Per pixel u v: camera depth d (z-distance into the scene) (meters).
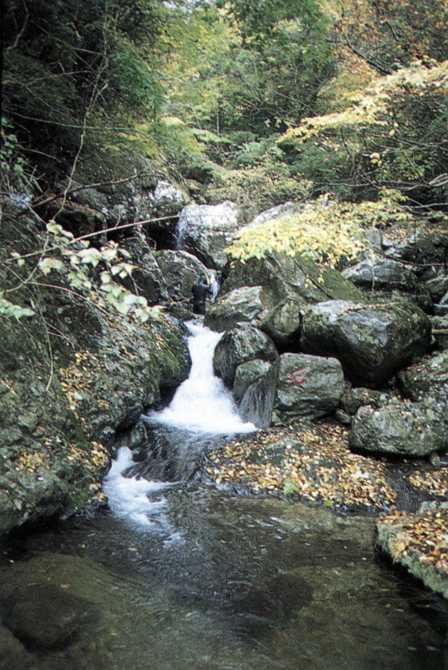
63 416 6.25
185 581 4.58
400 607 4.27
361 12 11.03
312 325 9.40
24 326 6.64
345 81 13.17
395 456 7.42
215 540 5.48
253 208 16.70
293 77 15.73
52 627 3.66
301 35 11.37
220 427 8.84
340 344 9.04
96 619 3.83
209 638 3.73
